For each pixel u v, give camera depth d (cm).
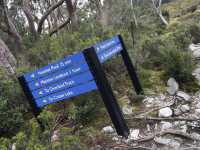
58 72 443
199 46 972
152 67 706
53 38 884
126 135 430
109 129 452
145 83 609
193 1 3953
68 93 446
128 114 500
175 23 1703
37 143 330
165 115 479
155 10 2044
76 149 351
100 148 413
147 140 418
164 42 753
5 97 538
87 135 444
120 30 902
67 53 638
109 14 1227
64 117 513
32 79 468
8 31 1123
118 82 619
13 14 1744
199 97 538
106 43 491
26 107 570
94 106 494
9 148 330
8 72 725
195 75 632
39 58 739
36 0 2011
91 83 424
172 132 419
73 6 1381
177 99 534
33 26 1381
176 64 606
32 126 361
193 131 427
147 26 1288
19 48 1129
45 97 467
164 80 618
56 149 344
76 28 1119
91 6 1552
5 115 492
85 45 631
